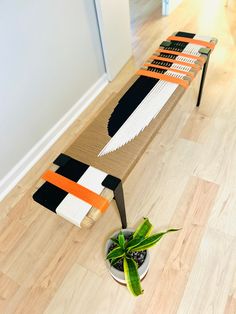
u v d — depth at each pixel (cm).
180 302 117
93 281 126
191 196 149
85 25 183
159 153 169
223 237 132
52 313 119
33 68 154
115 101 131
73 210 96
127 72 236
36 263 134
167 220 141
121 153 111
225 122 181
